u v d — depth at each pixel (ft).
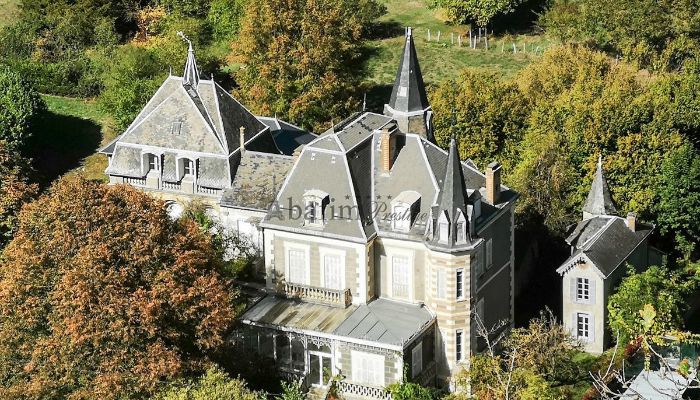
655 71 550.77
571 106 474.08
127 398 319.47
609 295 399.65
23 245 334.85
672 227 456.04
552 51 530.68
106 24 642.22
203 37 630.74
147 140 418.92
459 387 361.71
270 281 380.58
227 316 339.77
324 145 374.63
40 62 615.16
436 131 490.90
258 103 523.70
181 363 327.06
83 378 323.37
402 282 369.30
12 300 327.47
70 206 338.75
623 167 458.09
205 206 413.18
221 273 366.63
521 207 440.86
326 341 358.23
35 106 541.34
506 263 397.39
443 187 356.18
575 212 453.17
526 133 483.92
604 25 576.61
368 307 369.30
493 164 386.11
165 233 342.85
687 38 559.79
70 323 318.04
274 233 376.07
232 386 318.86
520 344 364.58
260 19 531.09
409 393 344.69
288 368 364.38
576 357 395.75
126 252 332.39
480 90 495.00
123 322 321.52
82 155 545.03
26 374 328.29
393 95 421.18
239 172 410.72
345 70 541.34
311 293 373.81
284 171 405.80
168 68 565.94
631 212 430.20
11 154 437.58
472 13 626.23
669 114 465.47
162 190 417.69
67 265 329.93
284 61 522.88
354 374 358.64
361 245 364.38
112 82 559.38
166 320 333.21
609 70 513.45
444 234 355.36
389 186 372.58
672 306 390.01
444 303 360.48
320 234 367.86
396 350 349.82
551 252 442.09
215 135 411.75
